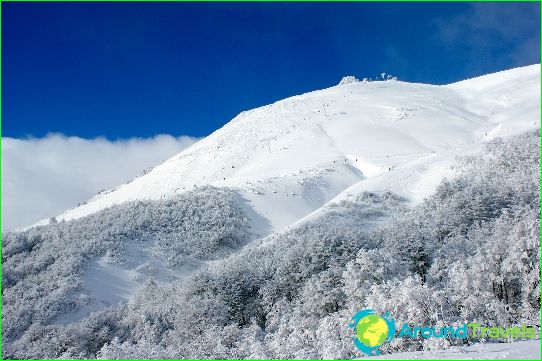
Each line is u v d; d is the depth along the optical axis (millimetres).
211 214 113188
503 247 38500
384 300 31000
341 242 56312
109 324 59250
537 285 35125
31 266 83750
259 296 56344
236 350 37156
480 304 30719
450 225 61500
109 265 88000
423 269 49844
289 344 33594
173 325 56094
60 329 58188
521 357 17969
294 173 154125
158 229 104688
